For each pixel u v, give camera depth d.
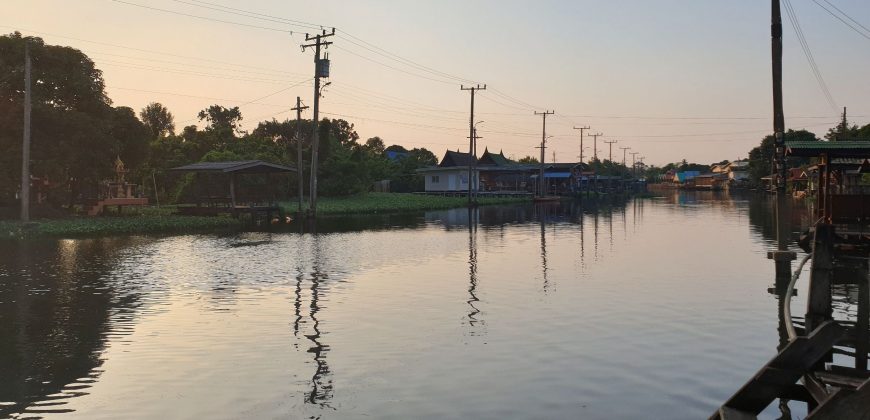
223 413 7.07
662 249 24.62
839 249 19.97
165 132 97.81
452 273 17.94
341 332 10.79
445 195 80.25
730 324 11.34
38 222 32.47
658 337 10.40
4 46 35.50
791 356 5.79
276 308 12.87
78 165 37.38
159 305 13.18
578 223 40.09
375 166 75.38
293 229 34.84
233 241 27.58
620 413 7.01
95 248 24.42
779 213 17.61
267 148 64.94
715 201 80.12
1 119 34.19
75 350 9.65
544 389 7.83
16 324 11.39
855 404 4.34
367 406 7.25
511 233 32.38
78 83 37.09
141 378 8.30
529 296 14.23
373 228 35.66
